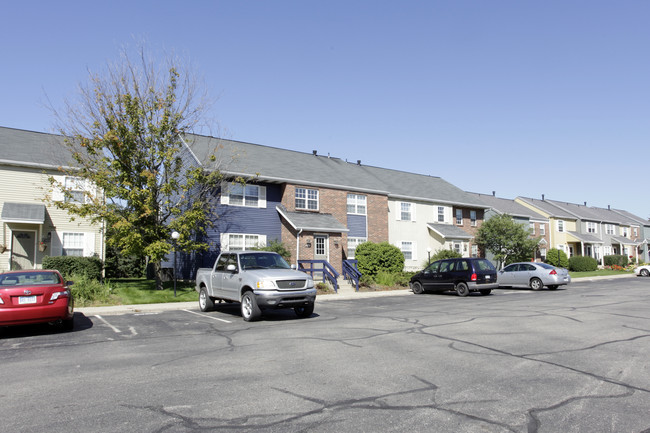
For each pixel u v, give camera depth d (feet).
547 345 27.27
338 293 67.51
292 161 94.43
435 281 67.05
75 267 64.59
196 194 67.87
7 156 65.51
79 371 22.36
